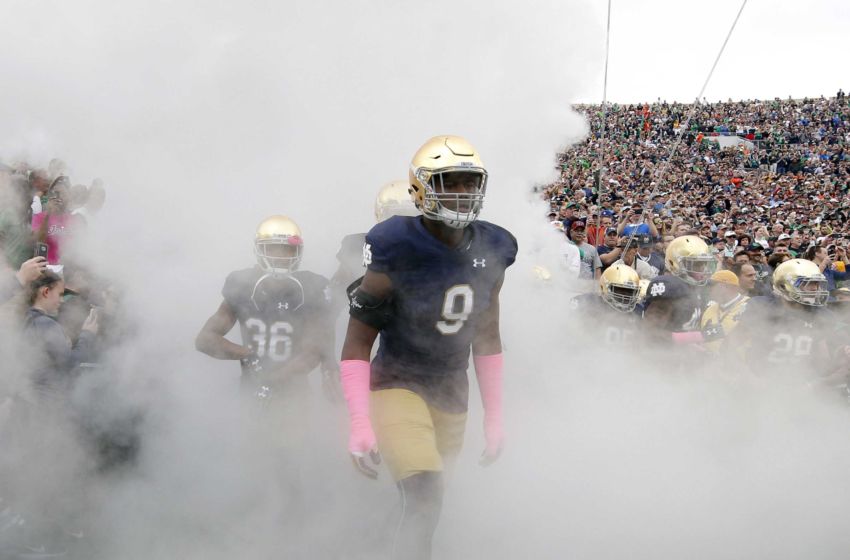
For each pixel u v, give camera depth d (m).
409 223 2.47
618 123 29.08
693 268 4.03
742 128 34.28
